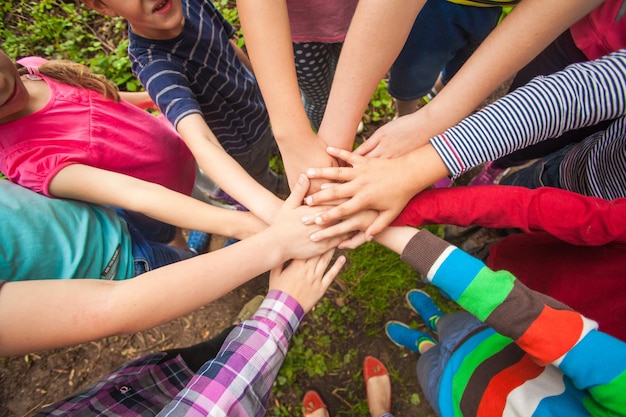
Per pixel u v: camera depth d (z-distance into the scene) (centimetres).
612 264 47
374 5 39
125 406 45
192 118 52
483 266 41
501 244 63
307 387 87
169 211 50
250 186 51
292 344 89
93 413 42
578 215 43
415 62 72
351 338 90
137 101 71
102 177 49
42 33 117
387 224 48
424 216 48
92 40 119
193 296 42
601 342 36
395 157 50
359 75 44
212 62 61
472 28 65
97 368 86
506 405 45
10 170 48
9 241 43
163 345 89
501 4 57
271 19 42
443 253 43
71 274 48
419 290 92
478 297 40
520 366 47
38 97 50
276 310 47
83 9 122
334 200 47
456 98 47
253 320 47
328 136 49
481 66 45
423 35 67
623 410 34
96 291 39
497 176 92
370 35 41
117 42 118
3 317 35
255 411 42
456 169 43
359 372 88
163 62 55
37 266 45
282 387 86
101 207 56
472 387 50
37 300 36
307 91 81
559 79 41
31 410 83
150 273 41
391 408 85
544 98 40
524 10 42
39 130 49
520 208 45
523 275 59
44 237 46
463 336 59
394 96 87
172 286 41
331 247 51
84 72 56
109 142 55
